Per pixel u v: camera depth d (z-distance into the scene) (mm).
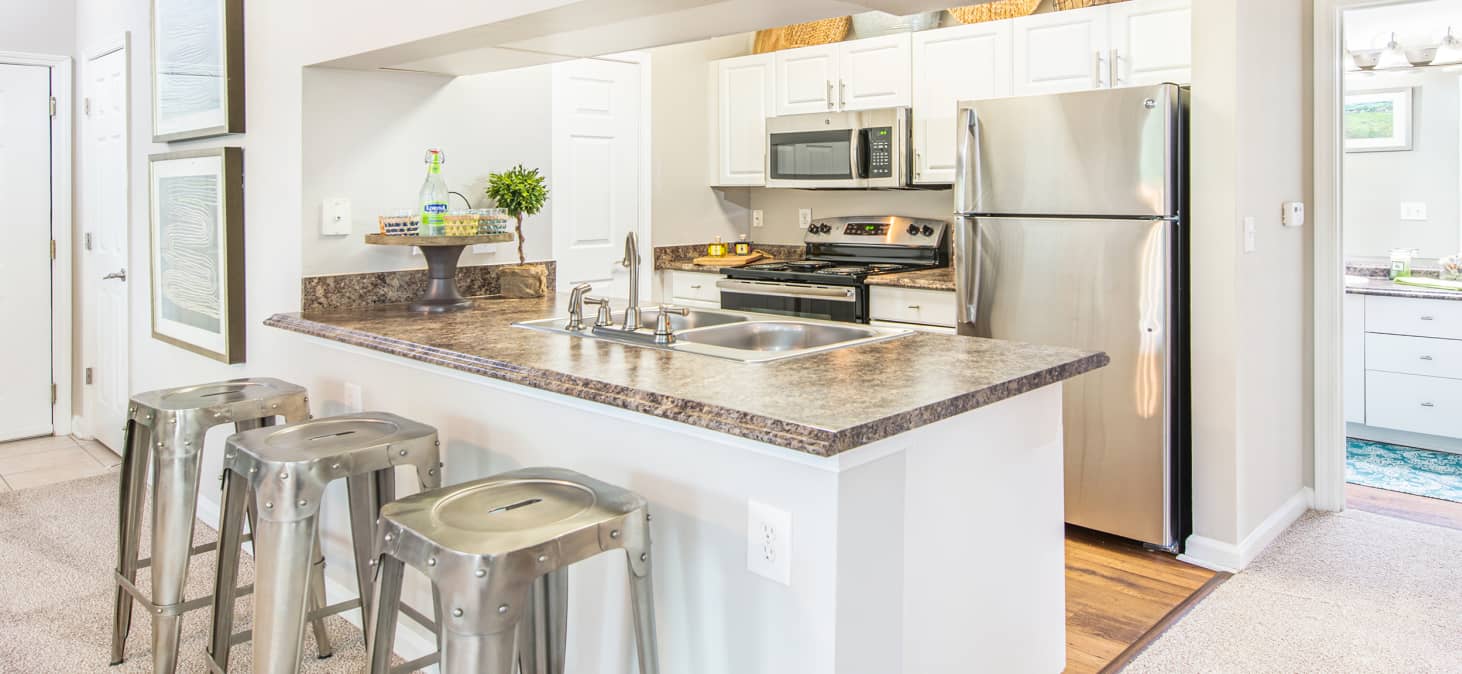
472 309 2812
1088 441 3107
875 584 1465
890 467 1479
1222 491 2916
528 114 3244
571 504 1485
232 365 3078
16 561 2980
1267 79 2975
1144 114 2865
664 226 4703
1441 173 4570
